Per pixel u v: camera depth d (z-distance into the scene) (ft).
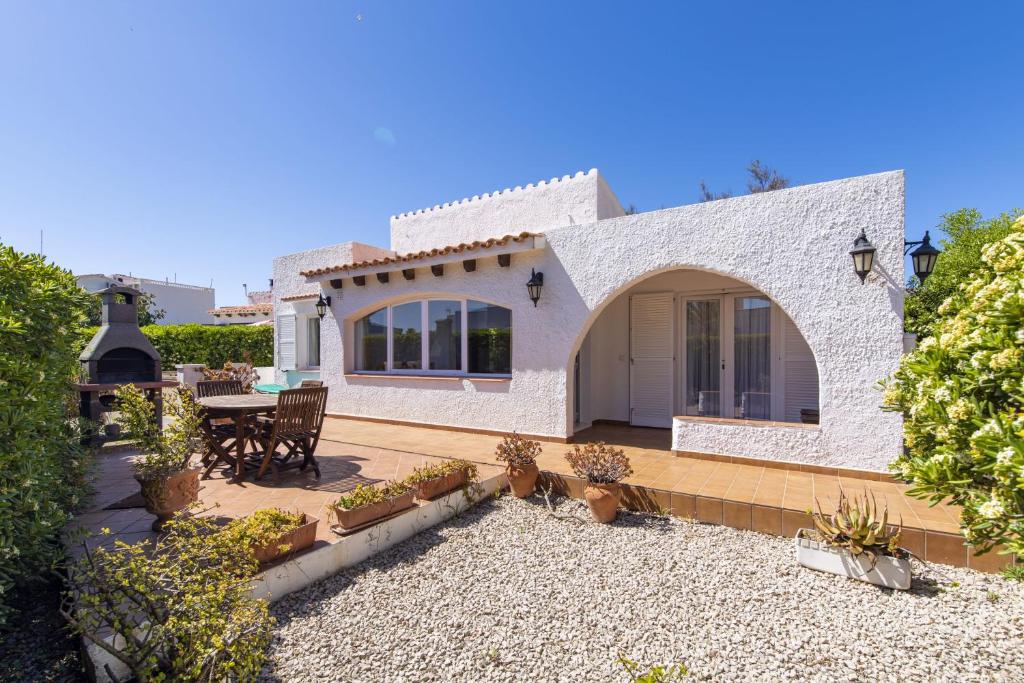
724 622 11.38
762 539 16.06
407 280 34.60
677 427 24.40
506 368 30.99
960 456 8.45
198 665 8.24
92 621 8.53
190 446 14.83
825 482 19.53
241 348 65.92
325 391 21.31
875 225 19.81
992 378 8.09
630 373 34.55
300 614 11.71
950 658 9.80
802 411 28.02
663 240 24.58
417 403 34.12
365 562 14.61
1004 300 8.01
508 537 16.56
